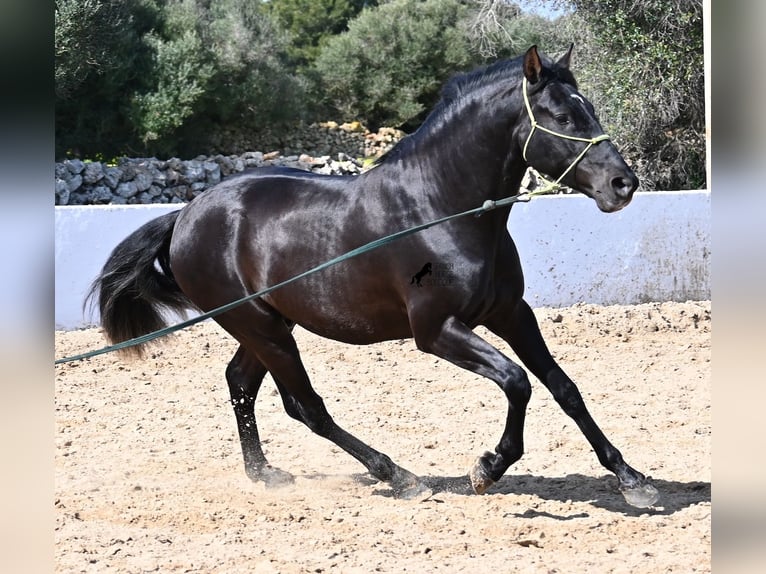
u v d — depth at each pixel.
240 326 6.67
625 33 19.80
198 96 26.67
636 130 19.95
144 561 5.09
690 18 19.44
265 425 8.37
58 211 11.58
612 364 10.07
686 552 5.00
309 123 31.86
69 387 9.53
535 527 5.50
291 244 6.35
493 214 5.80
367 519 5.75
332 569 4.89
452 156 5.87
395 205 5.99
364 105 33.12
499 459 5.82
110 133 25.77
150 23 26.67
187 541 5.47
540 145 5.63
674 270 12.54
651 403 8.59
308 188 6.49
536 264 12.23
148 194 19.52
